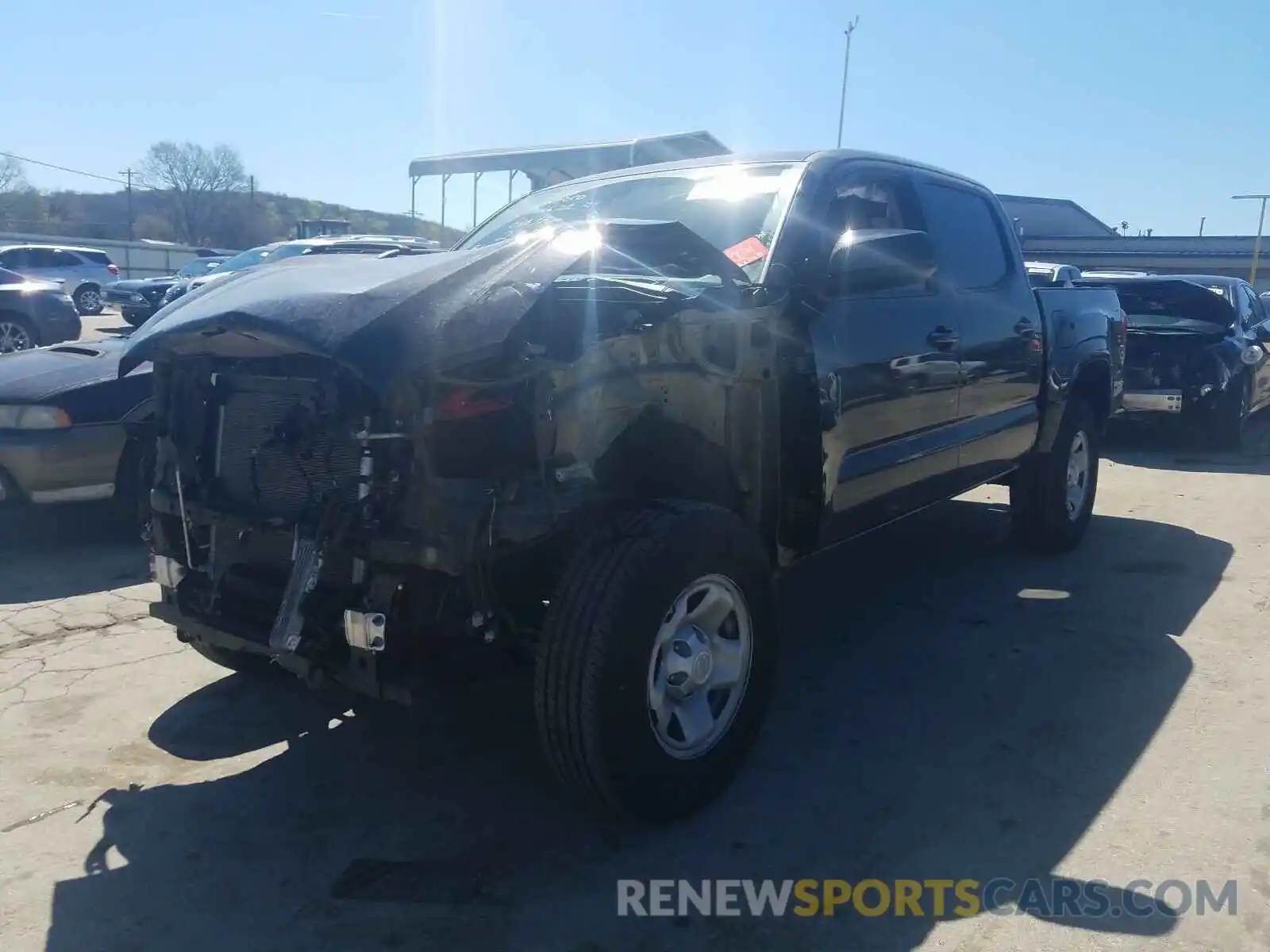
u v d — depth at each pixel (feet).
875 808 10.94
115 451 19.13
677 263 11.66
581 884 9.66
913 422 14.21
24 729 12.72
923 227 15.53
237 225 226.17
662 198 14.40
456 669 10.19
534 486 9.66
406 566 9.37
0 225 205.87
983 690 13.96
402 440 9.25
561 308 10.05
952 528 22.59
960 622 16.62
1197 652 15.28
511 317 9.49
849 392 12.67
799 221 12.96
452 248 16.01
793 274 12.30
